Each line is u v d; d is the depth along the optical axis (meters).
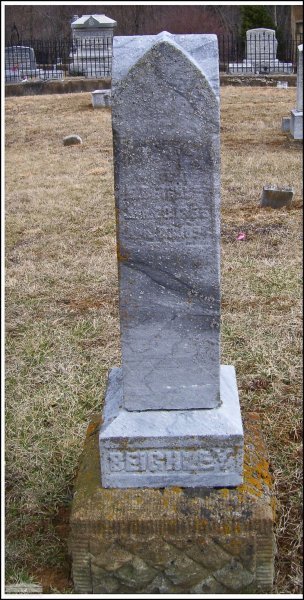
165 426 3.07
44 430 4.40
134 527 3.00
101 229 8.41
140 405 3.14
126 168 2.79
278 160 11.34
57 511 3.68
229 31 31.38
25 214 9.16
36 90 20.78
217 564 3.03
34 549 3.43
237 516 2.99
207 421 3.07
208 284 2.95
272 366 4.96
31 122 16.34
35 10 33.16
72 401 4.68
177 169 2.78
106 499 3.08
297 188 9.72
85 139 14.25
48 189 10.38
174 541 3.01
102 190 10.18
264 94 18.28
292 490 3.72
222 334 5.50
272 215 8.60
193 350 3.04
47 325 5.88
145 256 2.92
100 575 3.08
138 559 3.04
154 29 31.97
